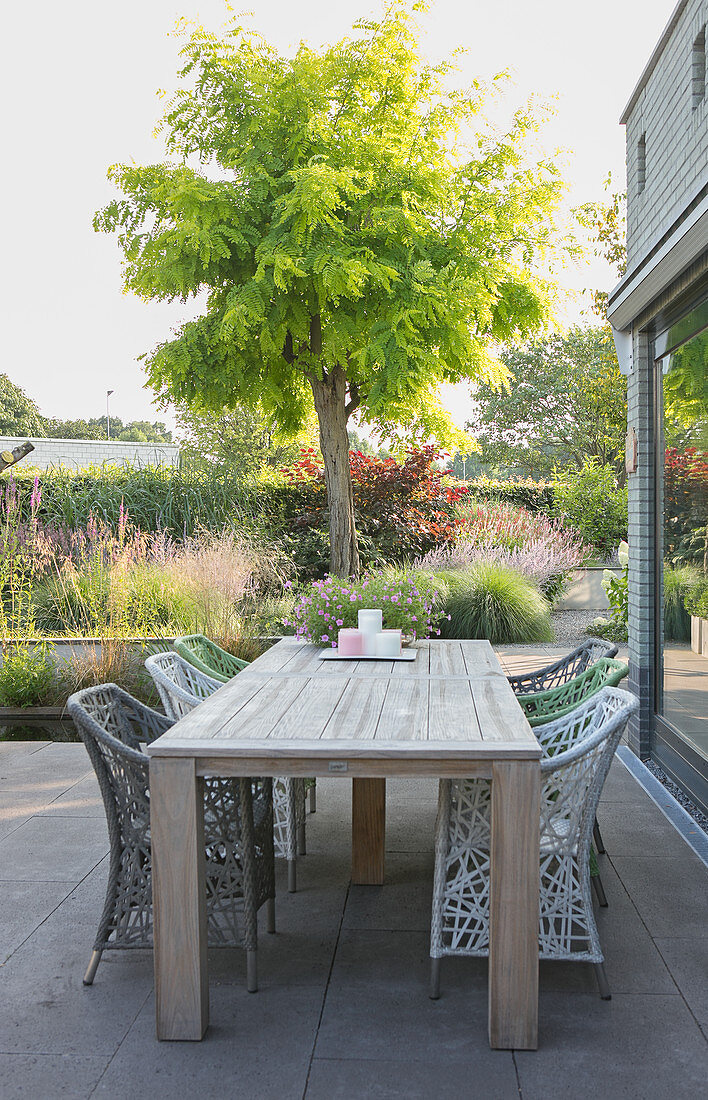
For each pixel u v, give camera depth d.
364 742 2.44
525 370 30.64
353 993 2.72
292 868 3.50
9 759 5.41
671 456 4.96
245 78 8.40
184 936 2.43
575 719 3.13
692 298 4.43
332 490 9.20
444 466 13.21
